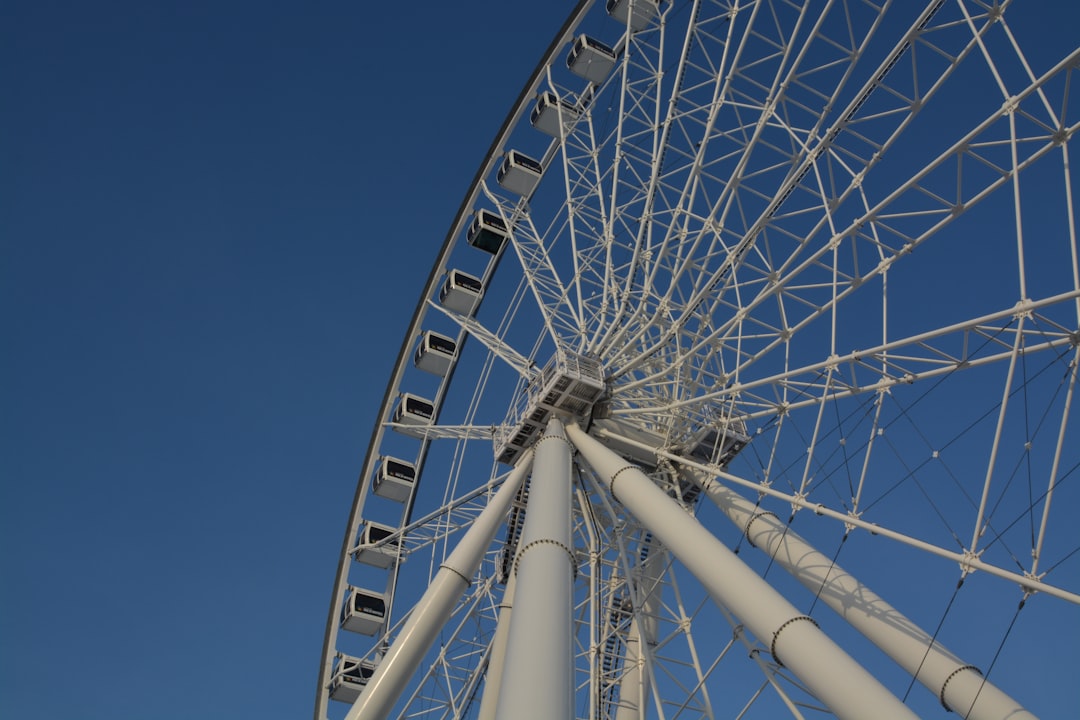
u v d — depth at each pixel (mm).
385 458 33500
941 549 15102
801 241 19516
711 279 21734
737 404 24766
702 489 25188
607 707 23281
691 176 21453
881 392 18766
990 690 16781
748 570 17609
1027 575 13750
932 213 17297
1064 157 14469
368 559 31984
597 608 23344
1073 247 13672
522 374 27047
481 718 22828
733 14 21438
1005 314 15078
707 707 20906
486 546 21547
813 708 18031
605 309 25922
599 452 22797
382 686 19109
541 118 32438
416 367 34500
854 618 19406
